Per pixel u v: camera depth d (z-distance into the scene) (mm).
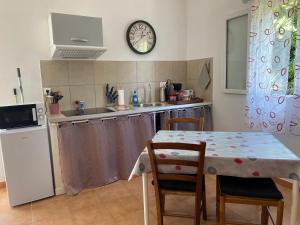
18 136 2336
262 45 2457
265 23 2408
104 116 2727
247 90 2672
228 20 3107
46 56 2922
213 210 2230
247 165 1553
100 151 2734
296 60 2180
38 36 2857
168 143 1602
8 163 2326
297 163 1492
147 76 3631
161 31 3672
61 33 2445
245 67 2957
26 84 2873
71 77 3055
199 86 3742
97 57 3092
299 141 2416
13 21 2729
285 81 2307
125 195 2590
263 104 2514
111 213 2258
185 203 2379
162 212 1848
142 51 3508
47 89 2865
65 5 2951
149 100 3689
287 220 2051
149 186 2684
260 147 1746
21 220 2191
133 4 3389
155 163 1670
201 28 3586
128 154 2928
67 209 2350
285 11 2244
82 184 2723
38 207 2400
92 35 2602
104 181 2812
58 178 2605
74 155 2598
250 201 1590
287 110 2416
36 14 2818
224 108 3340
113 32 3279
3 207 2416
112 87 3307
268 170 1538
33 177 2459
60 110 3016
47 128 2525
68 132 2531
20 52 2799
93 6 3107
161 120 3189
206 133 2160
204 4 3475
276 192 1590
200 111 3475
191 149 1571
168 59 3793
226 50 3186
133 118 2953
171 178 1705
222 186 1682
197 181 1660
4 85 2777
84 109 3113
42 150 2473
